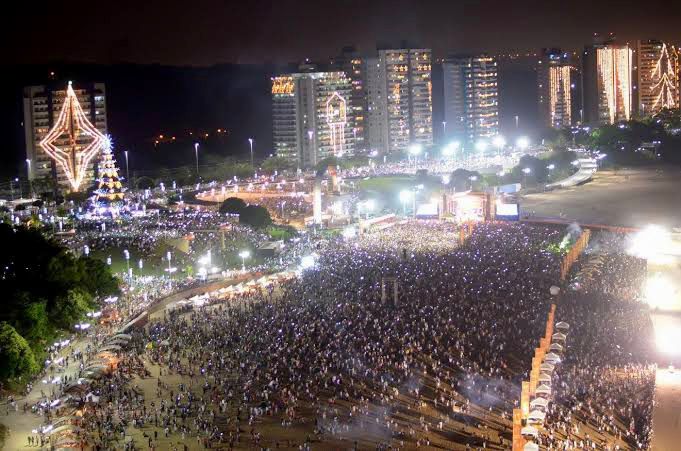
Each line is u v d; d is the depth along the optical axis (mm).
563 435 183000
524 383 173000
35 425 193875
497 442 185500
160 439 186750
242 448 182375
